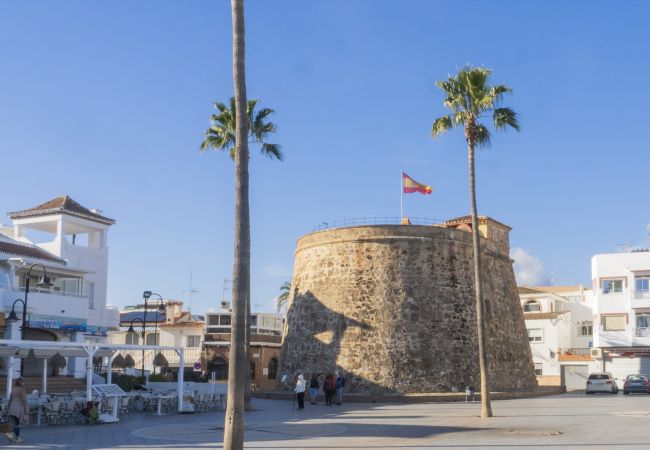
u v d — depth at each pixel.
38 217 55.28
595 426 23.88
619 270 62.84
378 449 18.66
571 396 47.50
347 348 45.25
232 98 38.19
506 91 31.25
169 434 23.66
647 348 60.69
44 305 44.25
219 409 34.88
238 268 14.78
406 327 44.91
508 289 52.72
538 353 74.62
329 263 47.91
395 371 44.00
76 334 47.34
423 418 28.95
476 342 46.50
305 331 47.62
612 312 62.50
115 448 19.97
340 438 21.77
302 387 35.25
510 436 21.28
